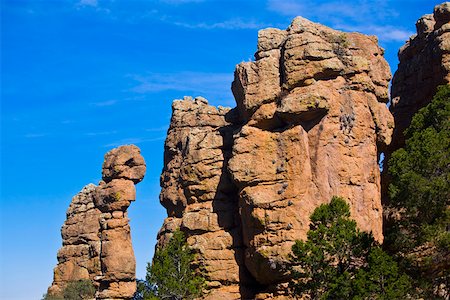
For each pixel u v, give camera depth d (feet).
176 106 286.25
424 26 285.64
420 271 188.14
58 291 307.78
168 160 283.38
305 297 204.44
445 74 253.24
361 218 228.22
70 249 313.73
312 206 226.38
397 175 194.90
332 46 242.78
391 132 246.68
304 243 203.41
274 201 227.81
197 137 264.11
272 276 226.99
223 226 248.32
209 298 238.68
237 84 250.78
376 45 252.21
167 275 238.89
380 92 247.29
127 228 290.56
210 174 255.91
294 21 244.42
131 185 292.81
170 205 272.92
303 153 230.07
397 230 193.16
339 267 197.06
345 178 230.07
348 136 233.55
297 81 235.40
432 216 185.98
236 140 239.50
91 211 316.19
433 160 187.93
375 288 178.09
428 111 210.18
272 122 237.86
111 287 282.97
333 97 234.79
